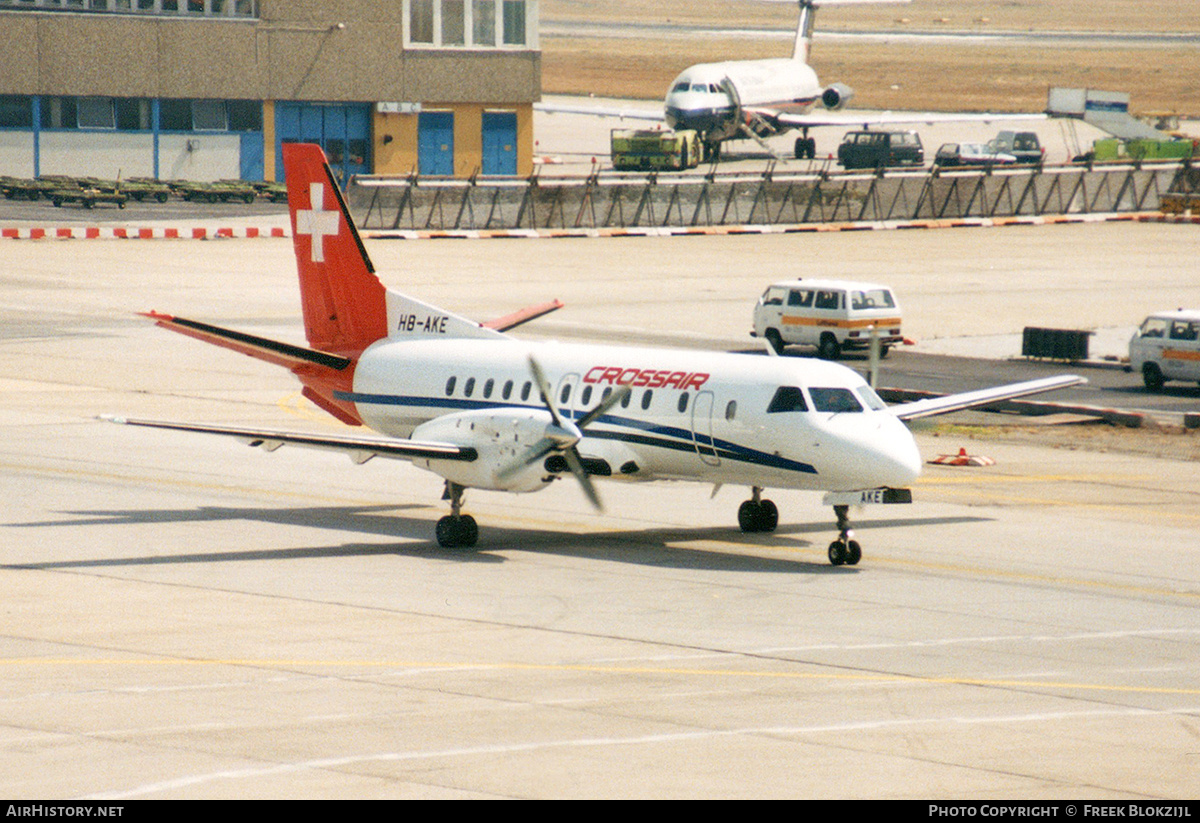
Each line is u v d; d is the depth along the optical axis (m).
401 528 106.12
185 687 66.88
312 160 117.69
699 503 117.38
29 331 196.00
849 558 95.06
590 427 101.12
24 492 114.06
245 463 128.50
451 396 108.88
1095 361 191.62
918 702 65.75
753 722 62.41
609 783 54.50
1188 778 55.88
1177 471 131.38
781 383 95.38
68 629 77.06
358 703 64.62
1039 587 90.06
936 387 170.00
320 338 120.75
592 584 89.12
